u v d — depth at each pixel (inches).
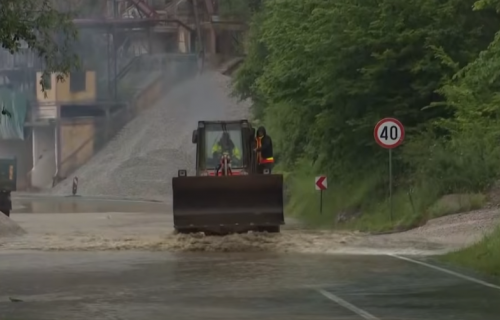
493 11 3814.0
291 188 5403.5
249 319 1421.0
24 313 1497.3
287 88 4148.6
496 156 3393.2
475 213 3002.0
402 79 3860.7
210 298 1647.4
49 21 2135.8
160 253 2490.2
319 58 3895.2
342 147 4042.8
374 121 3814.0
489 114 3484.3
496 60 3169.3
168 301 1616.6
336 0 3838.6
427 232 2807.6
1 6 2026.3
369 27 3745.1
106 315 1469.0
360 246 2568.9
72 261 2284.7
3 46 2080.5
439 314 1456.7
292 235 2896.2
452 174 3368.6
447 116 3809.1
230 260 2284.7
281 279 1897.1
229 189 2915.8
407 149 3609.7
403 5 3730.3
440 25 3745.1
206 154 3427.7
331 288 1758.1
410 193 3484.3
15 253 2504.9
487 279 1868.8
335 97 3890.3
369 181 3961.6
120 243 2765.7
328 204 4370.1
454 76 3400.6
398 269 2039.9
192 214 2906.0
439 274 1947.6
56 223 4399.6
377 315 1450.5
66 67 2206.0
